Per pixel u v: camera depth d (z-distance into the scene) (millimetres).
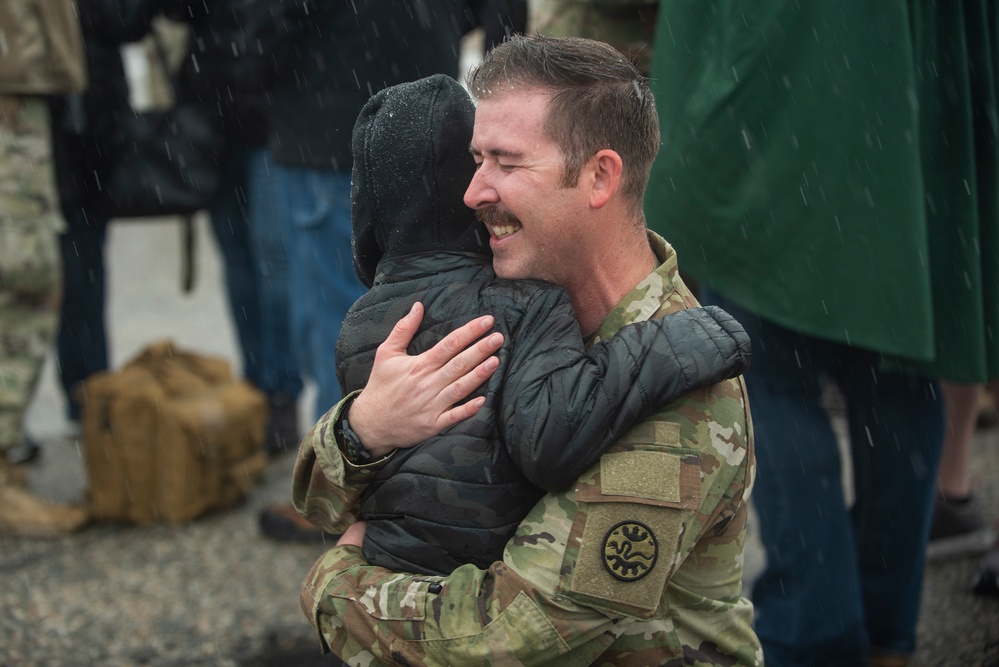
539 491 1596
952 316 2646
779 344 2590
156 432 4219
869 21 2377
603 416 1474
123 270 9414
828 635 2566
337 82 3613
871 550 2830
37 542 4121
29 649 3244
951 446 3734
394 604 1567
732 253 2549
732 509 1622
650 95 1637
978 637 3154
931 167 2625
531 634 1501
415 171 1650
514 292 1600
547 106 1544
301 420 5559
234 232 5180
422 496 1583
